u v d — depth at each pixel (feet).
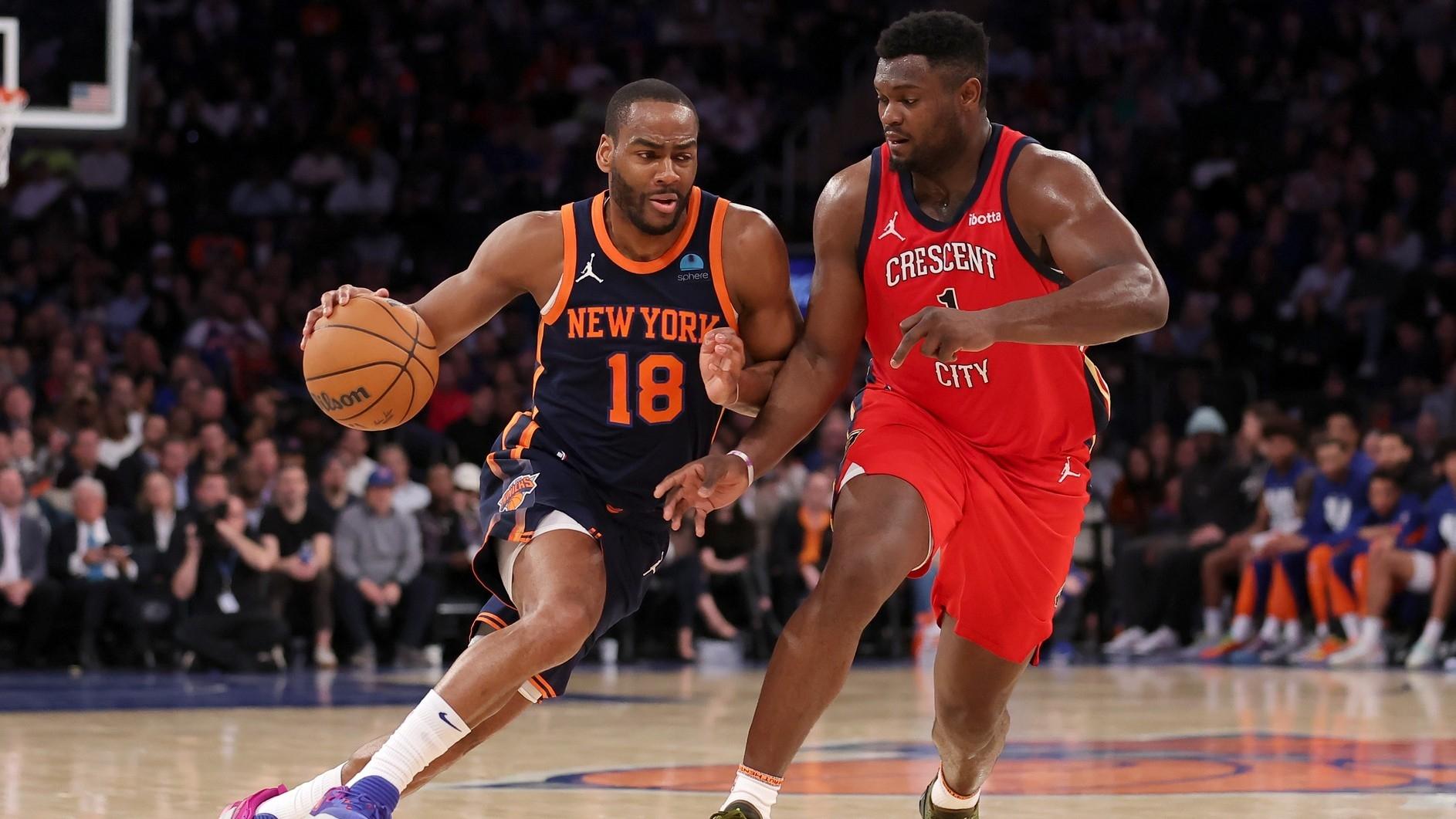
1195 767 21.83
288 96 71.00
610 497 14.33
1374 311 57.62
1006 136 14.44
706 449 14.62
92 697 33.58
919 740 25.55
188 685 37.32
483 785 19.63
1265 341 58.70
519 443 14.51
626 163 13.66
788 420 14.39
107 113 36.14
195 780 19.98
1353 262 61.31
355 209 66.85
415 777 13.34
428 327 14.79
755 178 71.41
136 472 44.11
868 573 13.48
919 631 48.44
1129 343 59.00
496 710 13.26
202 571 42.19
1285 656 45.85
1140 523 50.88
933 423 14.78
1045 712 30.35
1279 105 68.03
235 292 59.57
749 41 78.59
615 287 14.30
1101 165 67.77
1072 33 74.08
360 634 44.19
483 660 12.60
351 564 44.29
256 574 42.27
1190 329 59.93
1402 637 44.86
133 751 23.31
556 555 13.53
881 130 74.23
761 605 47.88
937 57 13.99
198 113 68.64
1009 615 14.80
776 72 76.33
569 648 12.94
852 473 14.47
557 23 77.71
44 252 59.88
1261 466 49.16
